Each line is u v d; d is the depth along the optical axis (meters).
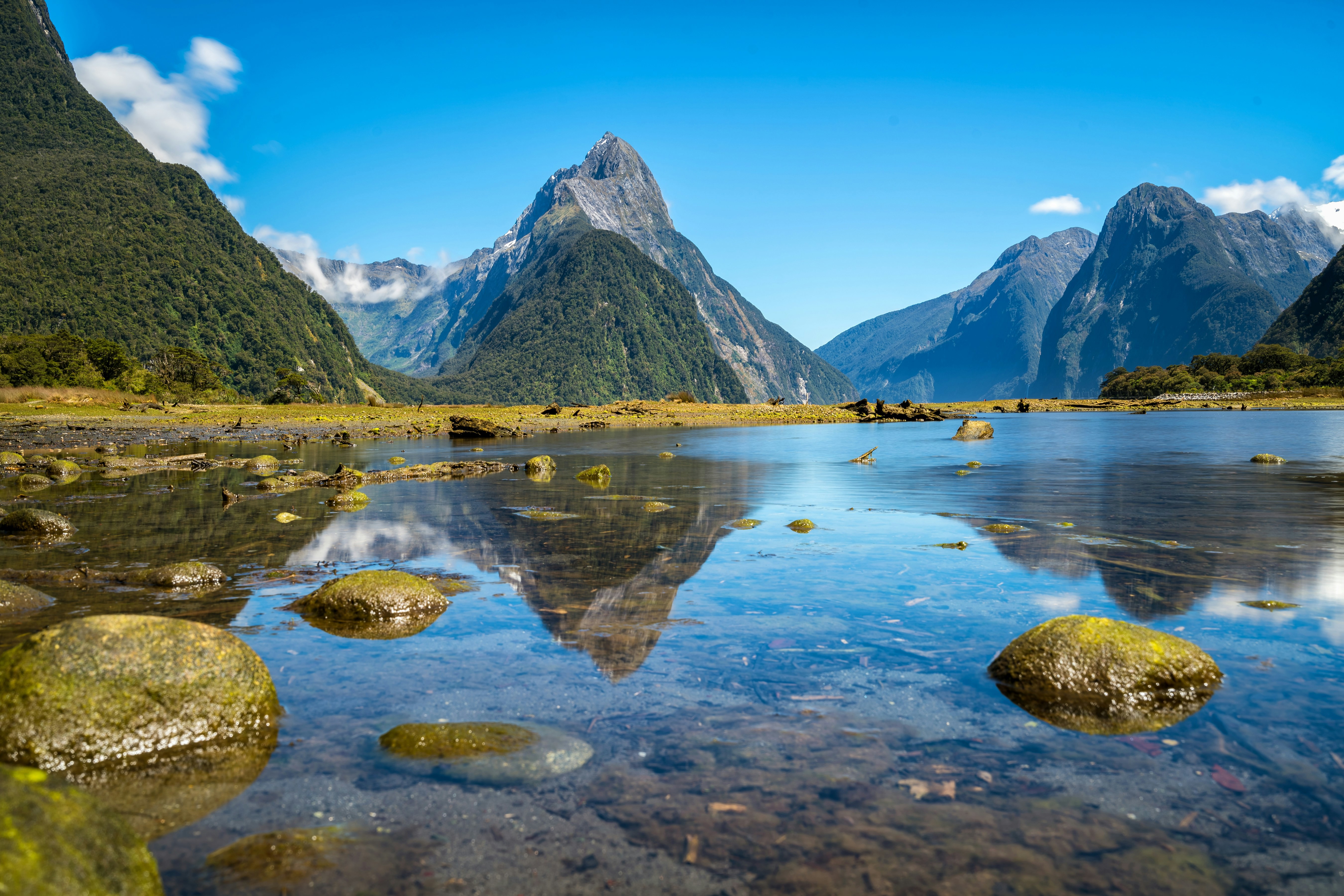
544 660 5.80
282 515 13.16
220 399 110.44
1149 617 6.86
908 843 3.37
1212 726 4.62
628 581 8.41
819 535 11.35
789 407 86.50
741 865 3.19
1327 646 6.02
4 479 19.92
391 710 4.83
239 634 6.43
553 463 22.64
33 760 3.98
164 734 4.24
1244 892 3.02
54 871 2.44
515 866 3.16
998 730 4.58
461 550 10.25
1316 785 3.91
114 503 15.01
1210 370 140.38
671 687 5.25
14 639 6.00
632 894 2.98
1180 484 18.23
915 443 37.38
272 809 3.62
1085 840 3.41
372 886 3.00
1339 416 71.94
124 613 6.98
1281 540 10.73
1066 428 52.28
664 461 26.89
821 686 5.27
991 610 7.16
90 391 80.56
